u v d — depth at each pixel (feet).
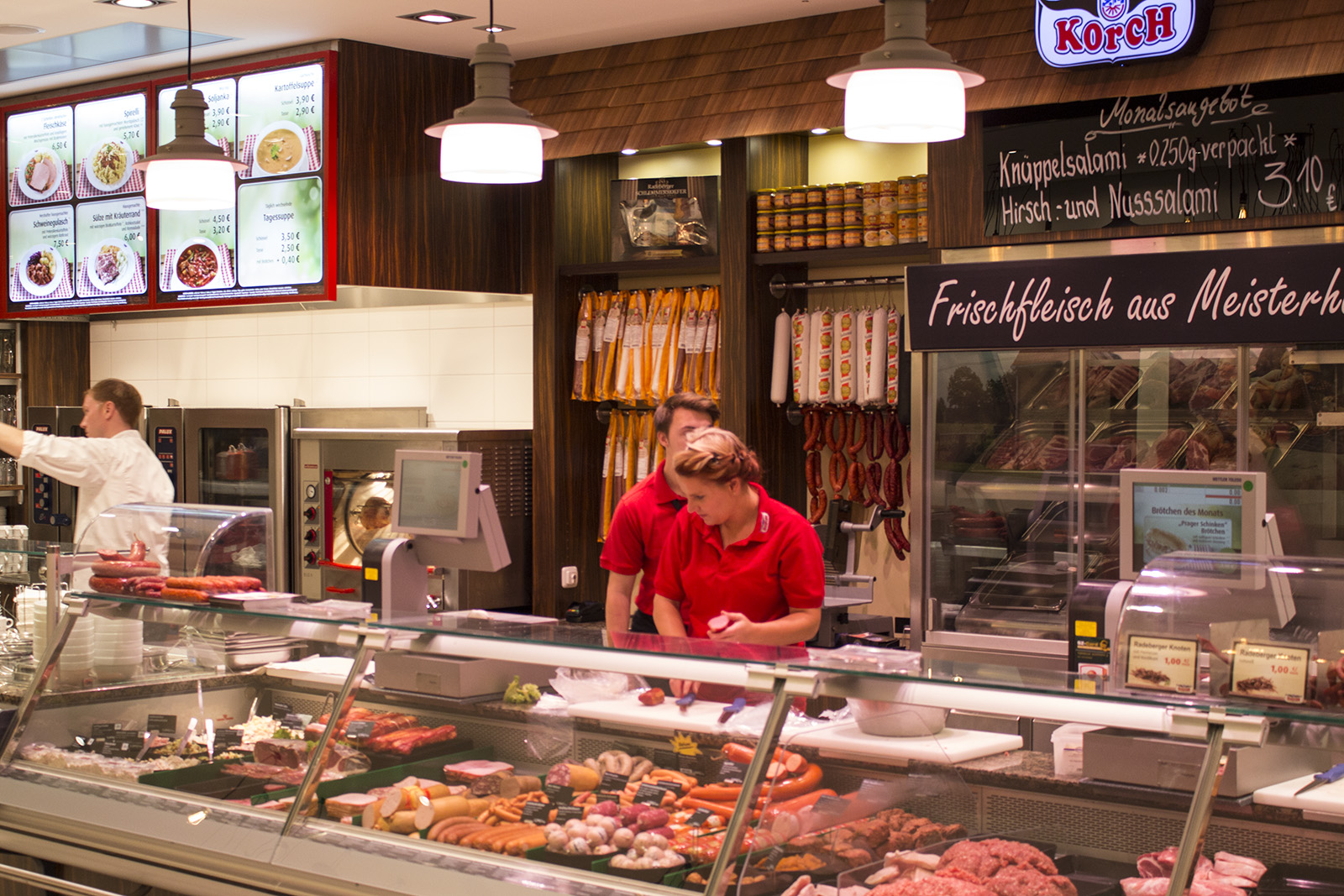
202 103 13.70
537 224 19.90
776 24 17.40
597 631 9.05
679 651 8.15
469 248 20.10
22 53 19.48
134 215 20.85
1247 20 13.89
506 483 19.75
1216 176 14.12
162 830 9.46
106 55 19.62
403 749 8.87
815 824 7.46
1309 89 13.56
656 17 17.30
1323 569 7.48
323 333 22.94
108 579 11.05
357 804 8.80
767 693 7.68
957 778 7.52
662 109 18.30
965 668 7.54
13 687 12.14
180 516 11.46
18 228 22.22
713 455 10.46
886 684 7.38
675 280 20.25
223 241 19.71
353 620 9.54
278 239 19.16
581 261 20.27
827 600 15.56
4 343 24.27
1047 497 14.60
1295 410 13.21
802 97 17.07
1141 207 14.57
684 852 7.56
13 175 22.22
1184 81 14.21
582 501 20.33
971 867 7.28
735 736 7.73
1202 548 10.14
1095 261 13.97
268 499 20.57
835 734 7.55
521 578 20.12
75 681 10.71
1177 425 13.88
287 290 19.12
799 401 18.26
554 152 19.31
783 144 18.80
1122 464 14.17
